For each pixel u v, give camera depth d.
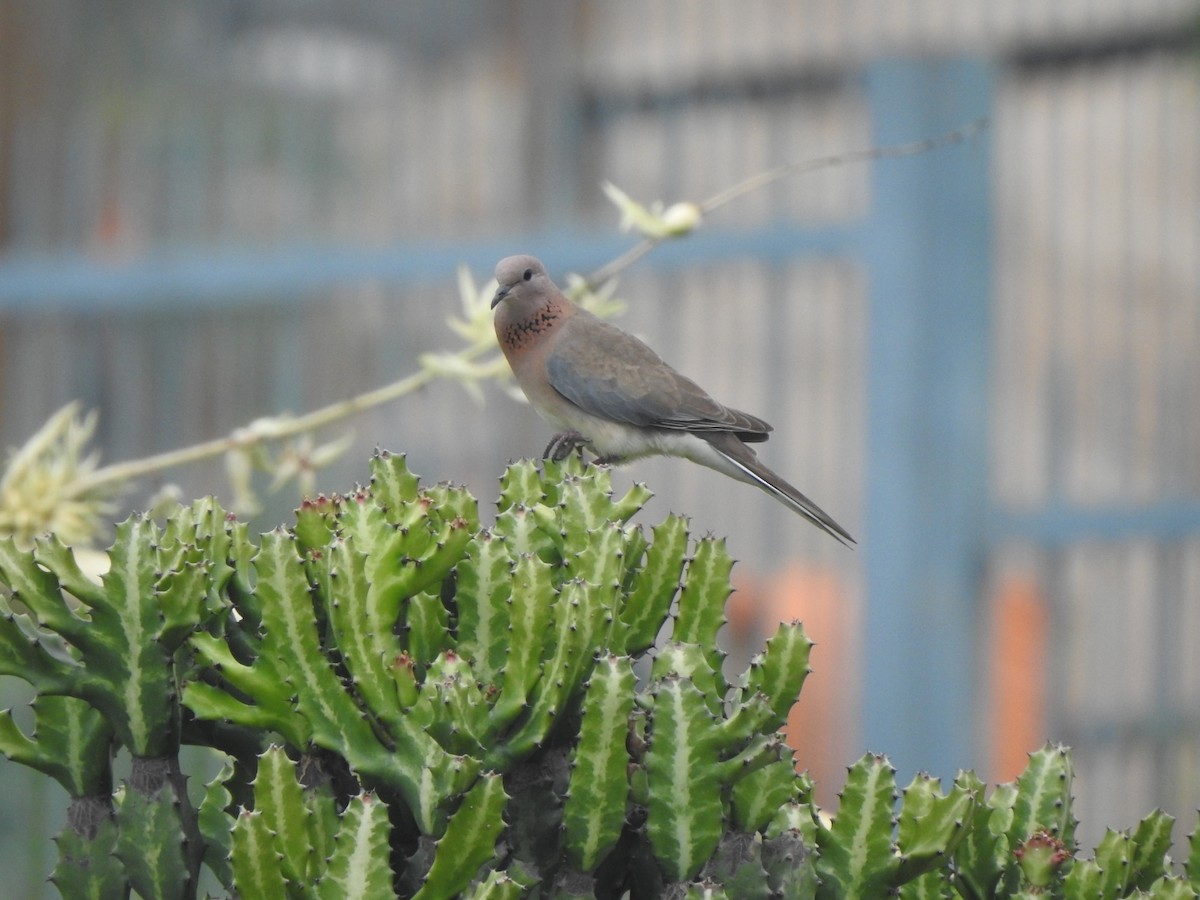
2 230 17.12
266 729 3.65
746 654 15.79
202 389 16.12
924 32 16.39
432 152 17.25
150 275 15.81
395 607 3.66
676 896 3.49
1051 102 16.11
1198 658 15.74
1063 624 15.33
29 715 8.01
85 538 6.94
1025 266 15.70
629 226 7.29
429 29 18.72
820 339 15.10
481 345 7.32
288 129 17.02
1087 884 3.75
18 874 9.94
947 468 14.20
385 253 15.20
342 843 3.35
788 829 3.71
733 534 15.77
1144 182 15.92
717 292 15.34
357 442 15.91
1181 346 15.81
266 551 3.60
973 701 14.49
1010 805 4.08
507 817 3.62
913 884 3.96
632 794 3.60
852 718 14.77
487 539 3.93
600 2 17.59
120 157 17.08
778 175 7.39
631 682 3.48
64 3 18.02
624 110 17.44
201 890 7.56
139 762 3.75
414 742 3.51
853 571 15.23
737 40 16.88
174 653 3.79
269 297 15.68
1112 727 15.61
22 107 17.41
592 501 4.06
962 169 14.01
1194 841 4.03
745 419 8.28
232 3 19.30
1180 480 15.73
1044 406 15.55
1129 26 15.94
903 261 14.00
